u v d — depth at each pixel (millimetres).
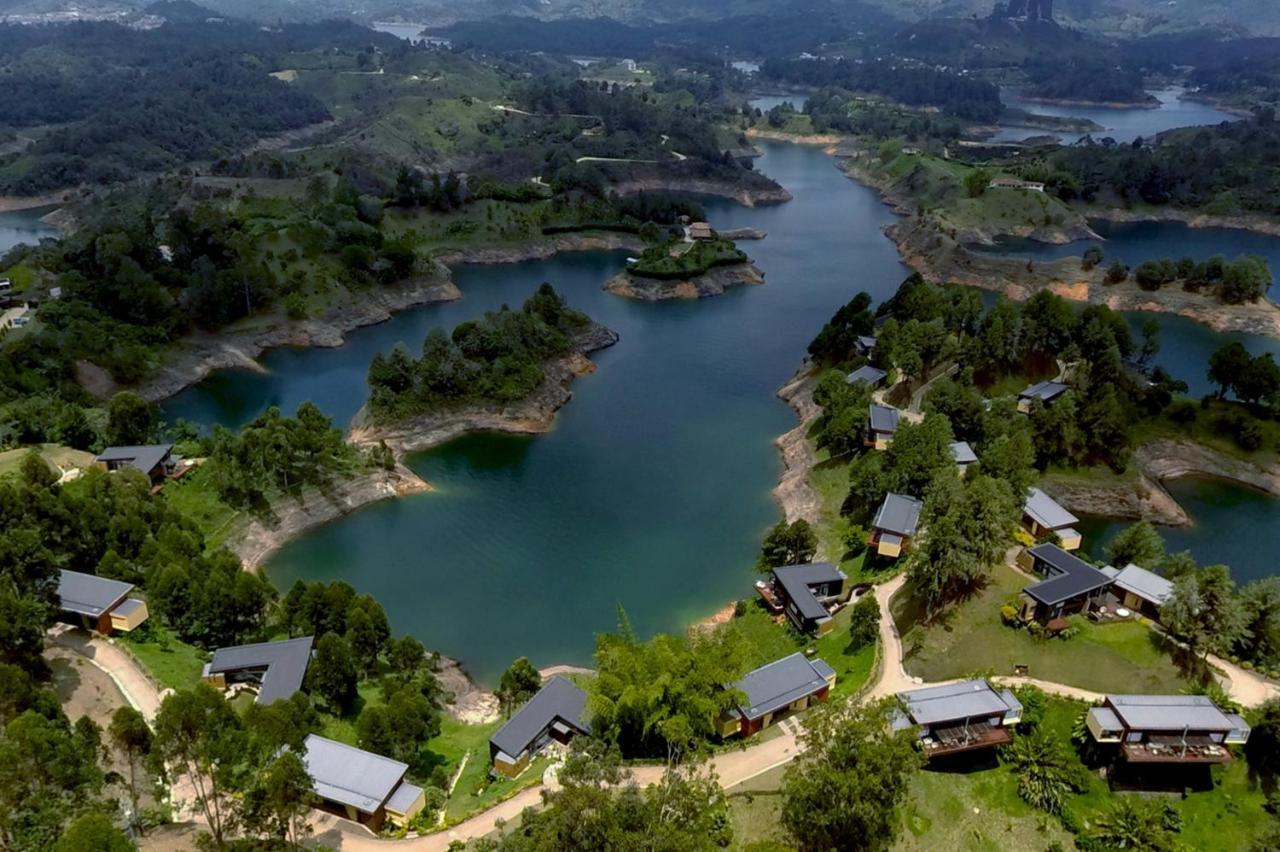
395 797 63094
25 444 117375
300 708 67562
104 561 85062
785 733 68812
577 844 48312
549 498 119688
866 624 78000
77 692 71000
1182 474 123438
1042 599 74125
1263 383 123875
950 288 180125
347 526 112438
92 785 51719
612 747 64875
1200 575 73500
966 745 62750
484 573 102750
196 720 52875
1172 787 62688
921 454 101938
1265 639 72438
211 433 137000
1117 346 137500
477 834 60594
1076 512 113250
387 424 132625
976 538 78125
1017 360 137250
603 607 96562
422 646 86750
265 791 52906
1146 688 69625
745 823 59625
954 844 59562
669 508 117250
